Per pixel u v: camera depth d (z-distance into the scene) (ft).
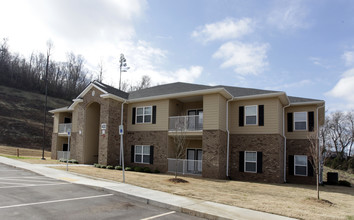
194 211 25.82
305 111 63.52
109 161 67.62
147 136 68.44
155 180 46.42
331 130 159.94
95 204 27.89
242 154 60.80
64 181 41.70
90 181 41.91
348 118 163.12
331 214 26.91
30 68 240.53
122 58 159.94
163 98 65.98
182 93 61.67
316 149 37.17
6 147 116.98
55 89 236.43
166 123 65.36
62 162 76.18
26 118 168.35
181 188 39.04
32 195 30.53
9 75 225.56
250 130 60.64
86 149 75.51
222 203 29.68
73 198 30.12
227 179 59.52
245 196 35.32
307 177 60.64
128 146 71.87
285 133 64.90
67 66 254.68
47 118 180.65
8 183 37.55
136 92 81.15
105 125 68.80
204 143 58.23
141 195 32.04
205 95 59.93
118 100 71.41
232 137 62.69
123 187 37.11
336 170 132.77
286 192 42.16
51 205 26.40
